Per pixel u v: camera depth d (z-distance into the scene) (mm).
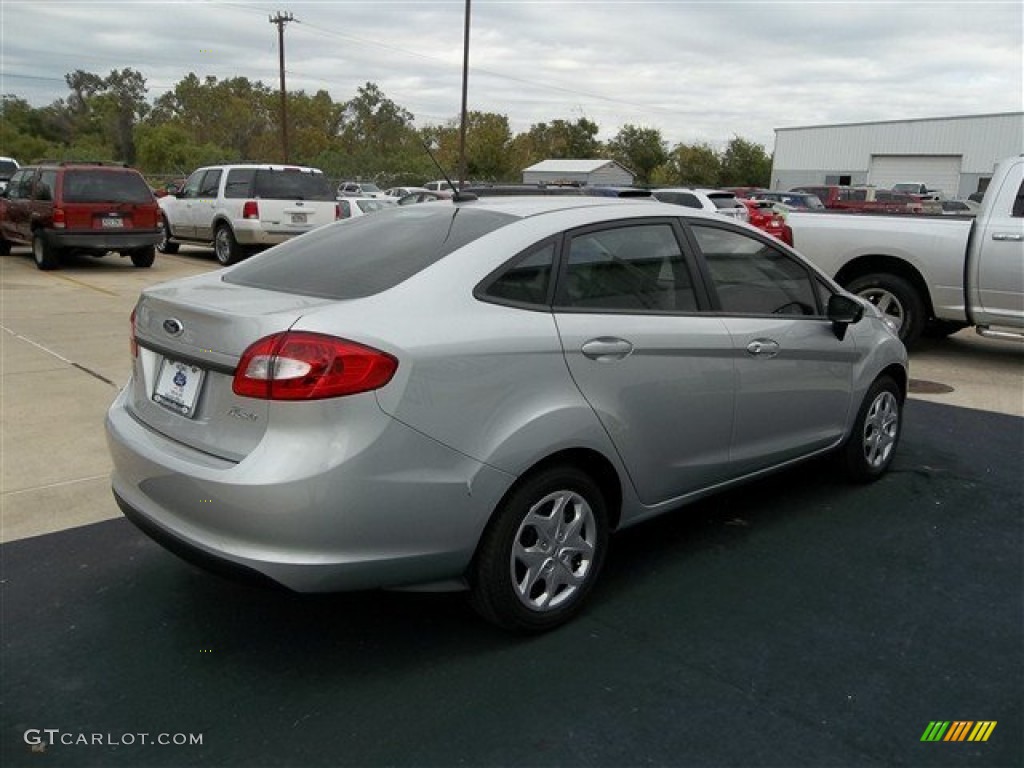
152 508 3047
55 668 3037
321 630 3303
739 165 74000
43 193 14641
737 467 4012
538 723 2754
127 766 2551
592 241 3449
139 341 3328
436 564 2930
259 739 2670
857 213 9195
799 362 4219
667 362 3523
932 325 9672
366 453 2693
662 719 2781
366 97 97812
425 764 2562
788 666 3094
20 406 6199
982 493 4832
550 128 92312
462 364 2877
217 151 70500
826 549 4078
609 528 3533
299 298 3025
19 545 4016
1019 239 7699
